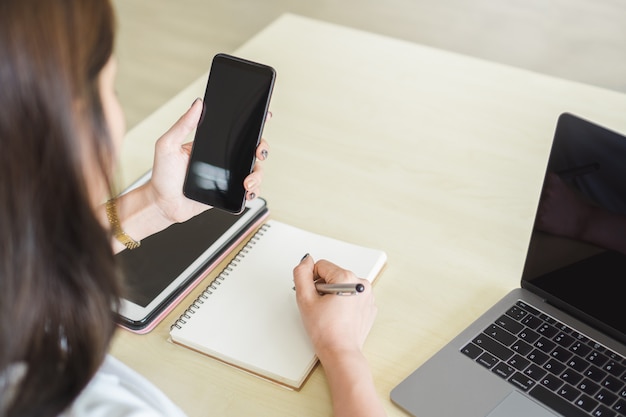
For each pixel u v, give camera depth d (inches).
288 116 52.6
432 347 35.0
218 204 37.0
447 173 46.8
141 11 135.3
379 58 59.1
